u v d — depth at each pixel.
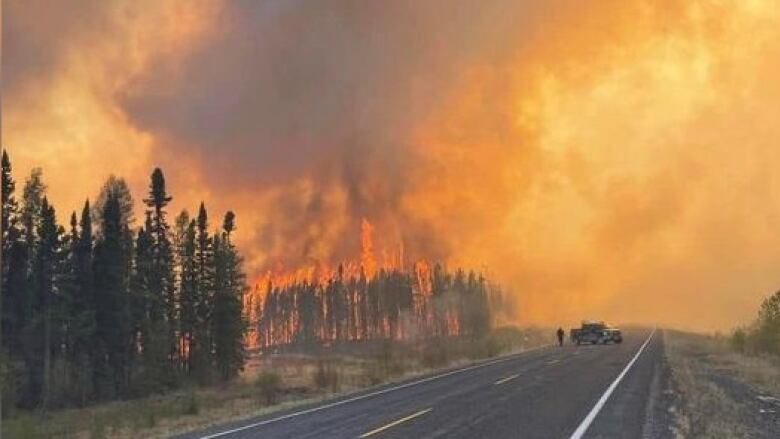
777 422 14.48
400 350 49.44
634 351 46.22
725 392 21.03
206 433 14.66
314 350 100.62
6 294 53.09
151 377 55.12
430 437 12.12
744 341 45.72
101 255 57.31
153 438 15.29
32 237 58.50
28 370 50.34
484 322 125.31
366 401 20.22
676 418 14.12
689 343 60.56
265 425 15.40
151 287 62.56
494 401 18.28
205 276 64.81
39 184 60.09
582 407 16.33
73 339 54.66
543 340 76.88
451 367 36.31
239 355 62.25
